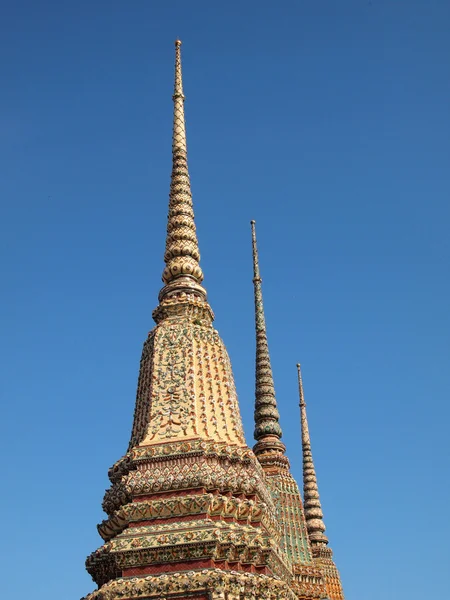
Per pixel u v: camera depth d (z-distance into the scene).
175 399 28.62
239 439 28.42
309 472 54.28
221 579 23.08
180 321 31.31
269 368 45.03
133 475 26.53
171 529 24.78
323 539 51.84
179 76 39.81
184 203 35.69
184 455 26.64
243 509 26.20
